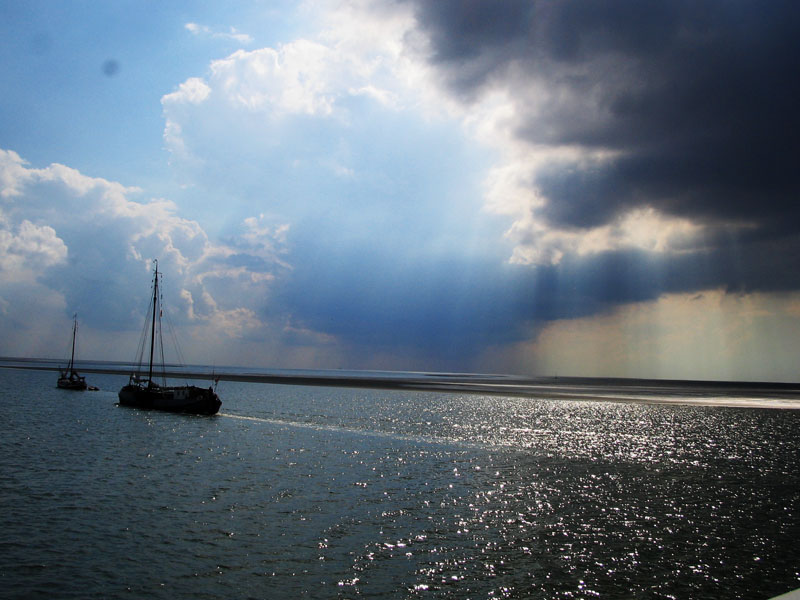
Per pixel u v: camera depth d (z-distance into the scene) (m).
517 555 25.28
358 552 25.28
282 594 20.94
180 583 21.69
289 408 89.62
